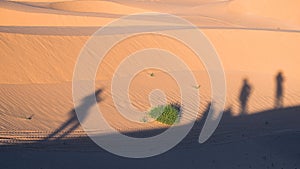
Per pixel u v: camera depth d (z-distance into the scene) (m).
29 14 32.38
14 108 16.50
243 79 24.59
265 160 13.29
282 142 15.65
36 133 14.37
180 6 50.88
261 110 20.72
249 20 44.34
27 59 20.52
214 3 52.34
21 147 12.67
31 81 19.64
